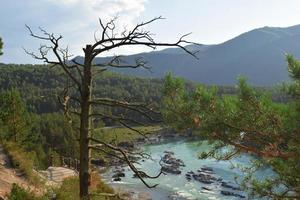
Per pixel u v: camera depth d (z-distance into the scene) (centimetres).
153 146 11681
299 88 826
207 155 979
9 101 3691
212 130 889
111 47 1284
